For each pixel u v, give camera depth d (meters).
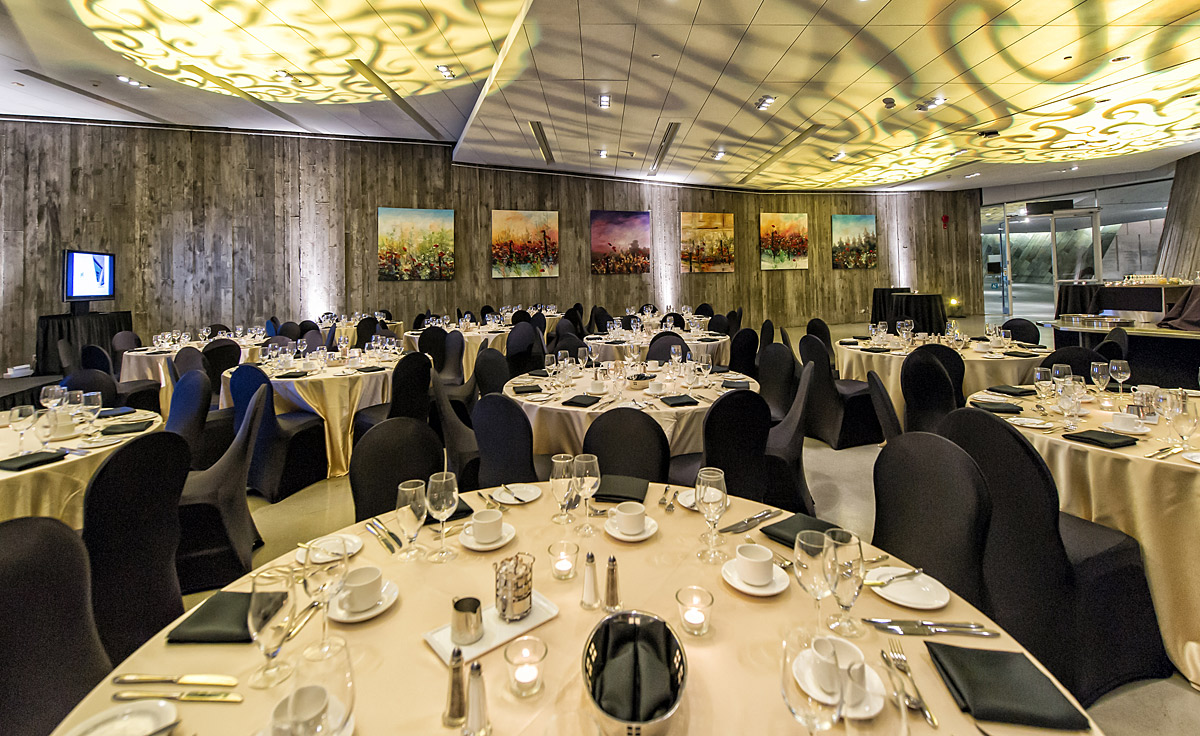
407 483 1.32
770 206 13.36
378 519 1.51
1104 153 9.69
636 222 11.70
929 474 1.51
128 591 1.71
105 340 7.65
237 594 1.12
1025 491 1.72
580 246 11.22
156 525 1.80
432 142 9.85
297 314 9.19
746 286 13.19
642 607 1.06
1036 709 0.78
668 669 0.81
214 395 5.02
